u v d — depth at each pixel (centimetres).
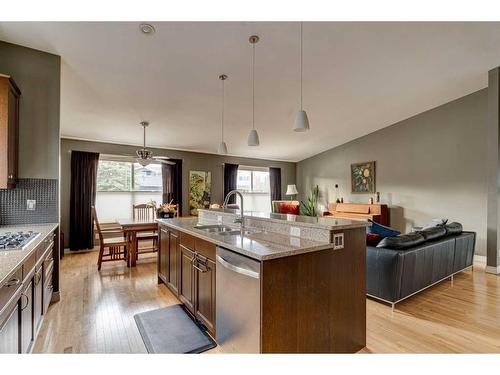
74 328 240
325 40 299
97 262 456
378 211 595
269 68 346
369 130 638
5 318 133
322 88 411
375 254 291
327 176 767
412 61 360
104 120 468
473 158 486
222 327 199
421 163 560
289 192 804
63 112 433
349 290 201
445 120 522
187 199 673
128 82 355
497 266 409
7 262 148
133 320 257
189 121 494
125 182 604
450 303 300
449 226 378
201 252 233
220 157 733
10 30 259
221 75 354
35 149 293
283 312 165
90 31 262
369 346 215
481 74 415
